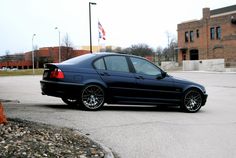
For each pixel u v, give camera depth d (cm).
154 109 1258
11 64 9769
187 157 653
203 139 795
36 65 9281
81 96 1081
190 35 6556
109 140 757
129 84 1141
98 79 1102
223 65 5116
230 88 2336
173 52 8812
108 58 1141
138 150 691
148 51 9381
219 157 657
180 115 1129
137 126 903
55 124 864
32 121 846
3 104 1222
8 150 576
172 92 1198
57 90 1063
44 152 593
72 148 645
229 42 5781
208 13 6188
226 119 1066
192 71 5247
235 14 5706
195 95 1227
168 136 812
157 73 1195
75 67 1090
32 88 2292
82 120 938
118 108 1228
